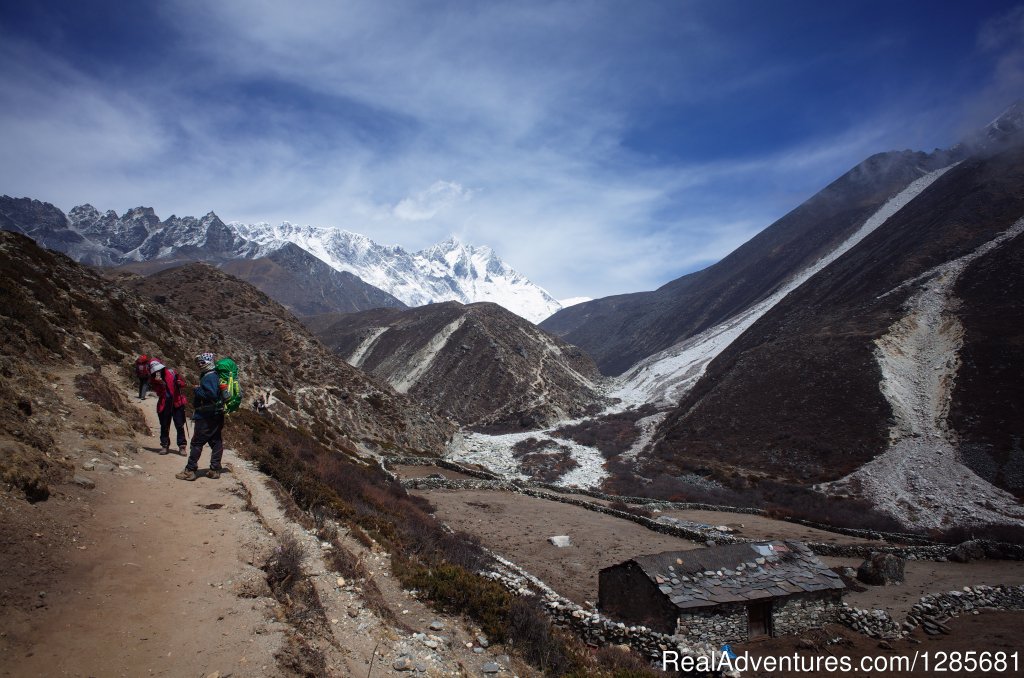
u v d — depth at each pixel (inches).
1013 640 623.5
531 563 880.3
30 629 193.2
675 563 643.5
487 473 1829.5
